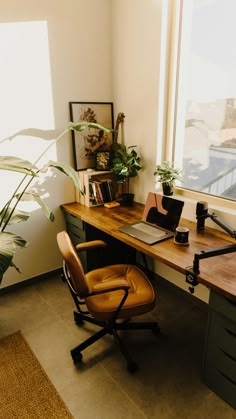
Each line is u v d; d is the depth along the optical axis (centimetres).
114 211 248
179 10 208
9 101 218
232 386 147
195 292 235
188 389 161
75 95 251
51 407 151
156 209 217
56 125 246
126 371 173
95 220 225
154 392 159
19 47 213
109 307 161
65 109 248
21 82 220
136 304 163
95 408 150
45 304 237
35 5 212
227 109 200
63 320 217
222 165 213
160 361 180
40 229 261
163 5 205
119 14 244
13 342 195
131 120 259
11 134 225
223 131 206
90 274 195
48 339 198
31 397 156
